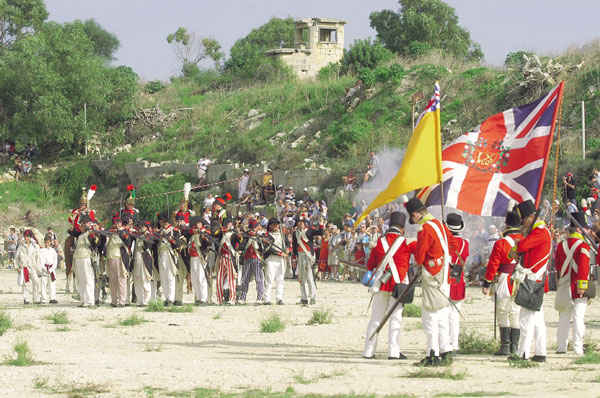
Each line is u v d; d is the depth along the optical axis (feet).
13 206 327.26
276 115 343.26
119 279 125.59
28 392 55.26
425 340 85.25
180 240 126.82
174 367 65.26
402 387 55.57
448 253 67.05
